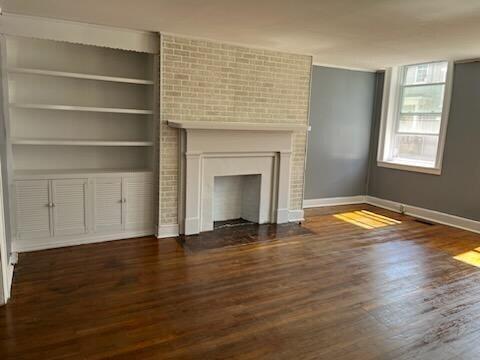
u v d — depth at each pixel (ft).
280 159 16.65
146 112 13.94
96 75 13.23
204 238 14.67
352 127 21.39
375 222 18.04
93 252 12.82
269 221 17.15
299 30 12.37
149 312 9.05
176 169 14.46
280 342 8.01
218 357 7.43
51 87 13.58
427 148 19.44
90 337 7.95
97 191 13.56
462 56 16.34
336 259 13.00
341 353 7.70
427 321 9.07
